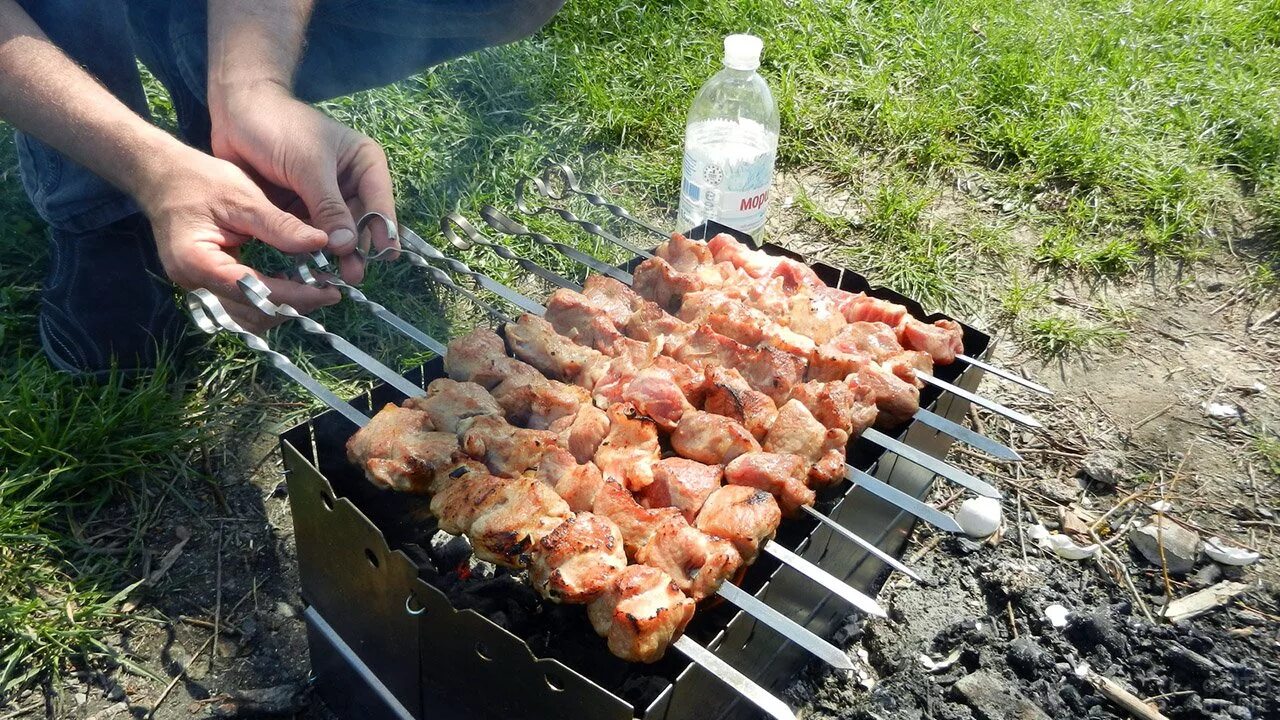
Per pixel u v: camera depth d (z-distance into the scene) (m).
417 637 0.68
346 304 1.26
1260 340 1.41
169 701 0.84
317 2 1.29
